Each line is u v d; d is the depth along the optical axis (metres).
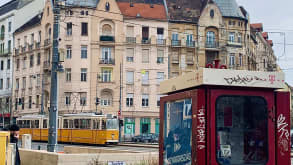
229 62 60.12
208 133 5.32
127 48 57.50
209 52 59.91
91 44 56.47
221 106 5.41
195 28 59.59
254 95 5.51
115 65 56.91
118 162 11.66
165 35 58.66
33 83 62.75
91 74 56.22
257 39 74.25
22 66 65.75
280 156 5.50
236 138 5.42
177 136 6.04
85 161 11.16
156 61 57.84
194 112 5.41
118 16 57.50
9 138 9.53
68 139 39.91
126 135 55.47
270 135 5.51
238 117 5.46
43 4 69.12
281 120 5.56
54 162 11.04
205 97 5.38
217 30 60.12
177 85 6.16
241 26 61.50
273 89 5.59
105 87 56.34
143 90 57.31
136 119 56.62
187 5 61.53
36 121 44.88
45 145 38.22
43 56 60.78
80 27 56.41
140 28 58.09
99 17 56.94
